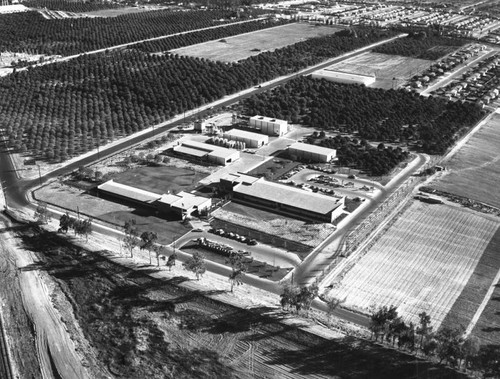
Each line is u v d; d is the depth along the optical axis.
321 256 169.00
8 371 124.69
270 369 124.50
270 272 160.88
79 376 123.06
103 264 163.25
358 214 193.50
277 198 196.62
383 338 133.75
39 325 139.00
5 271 159.75
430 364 125.31
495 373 120.38
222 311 143.25
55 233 179.62
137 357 128.62
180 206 190.38
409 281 157.12
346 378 121.50
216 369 124.50
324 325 138.50
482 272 161.75
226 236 178.88
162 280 155.38
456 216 192.75
